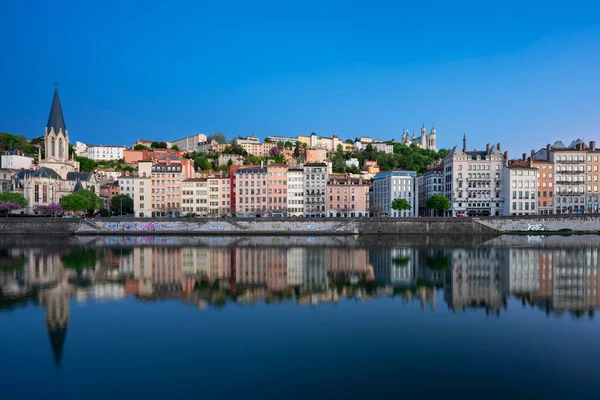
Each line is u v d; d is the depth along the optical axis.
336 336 42.53
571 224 171.00
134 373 34.28
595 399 30.20
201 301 56.69
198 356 37.56
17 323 46.62
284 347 39.59
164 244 134.00
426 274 76.56
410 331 44.00
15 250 115.12
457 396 30.66
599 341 40.84
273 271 80.31
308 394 30.95
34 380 33.19
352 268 83.69
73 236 166.62
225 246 127.81
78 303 55.38
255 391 31.39
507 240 144.25
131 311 51.59
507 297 58.53
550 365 35.56
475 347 39.50
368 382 32.72
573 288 63.97
